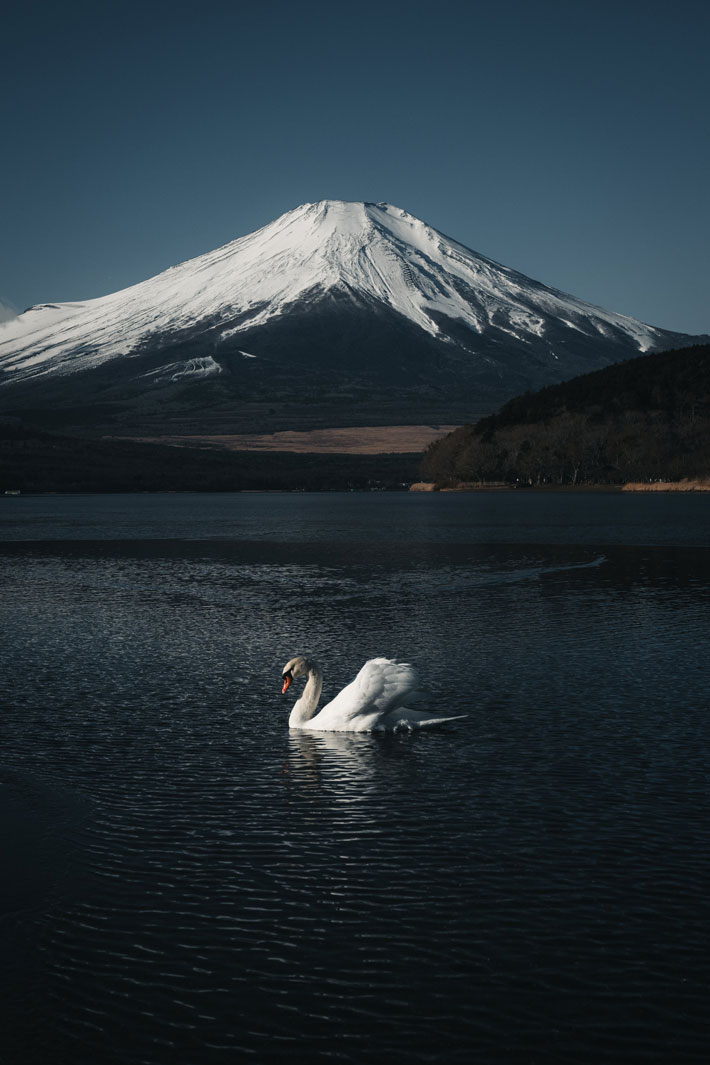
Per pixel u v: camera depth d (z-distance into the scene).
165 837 9.36
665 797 10.42
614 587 30.73
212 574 36.25
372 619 24.16
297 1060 5.94
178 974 6.85
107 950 7.18
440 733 13.22
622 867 8.56
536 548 48.06
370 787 10.88
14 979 6.79
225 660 18.75
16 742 12.82
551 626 22.64
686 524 68.44
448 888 8.16
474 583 32.38
